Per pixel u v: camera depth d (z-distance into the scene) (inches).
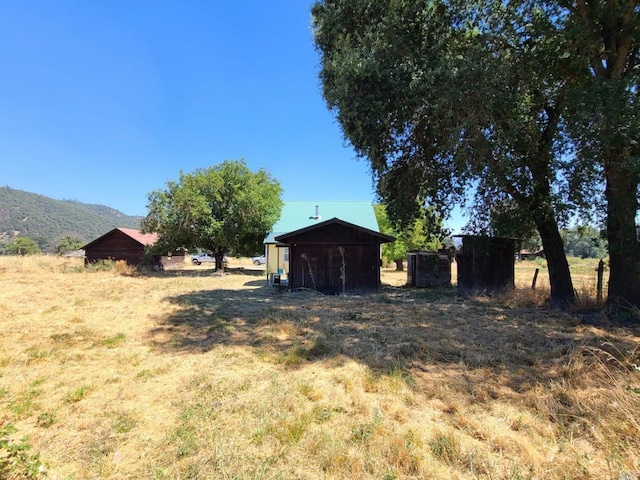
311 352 217.2
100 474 101.8
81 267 849.5
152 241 1169.4
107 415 138.4
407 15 334.6
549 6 291.7
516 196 339.9
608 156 255.3
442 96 303.4
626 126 224.4
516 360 197.3
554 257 356.5
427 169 401.4
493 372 179.3
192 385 167.0
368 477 98.9
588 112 239.1
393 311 357.4
